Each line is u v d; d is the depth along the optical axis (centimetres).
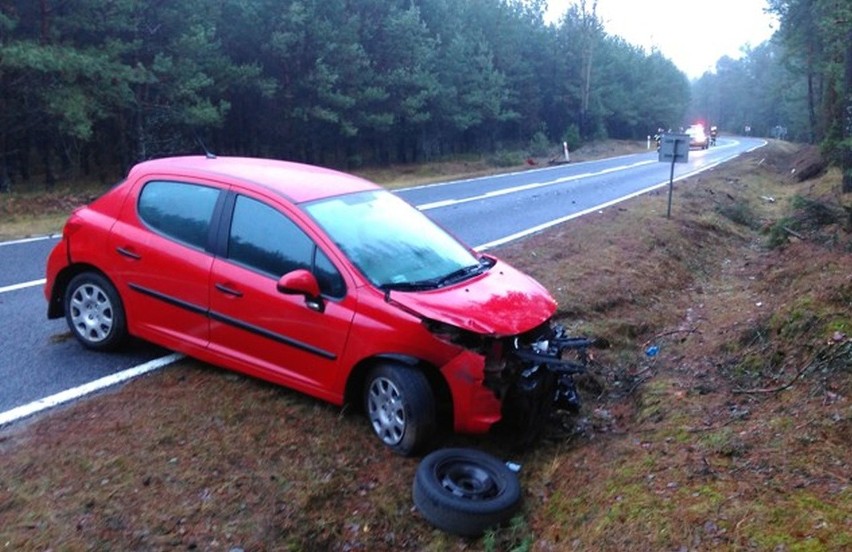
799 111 6581
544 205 1708
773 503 366
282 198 519
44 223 1370
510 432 523
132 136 2303
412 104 3331
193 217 549
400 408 467
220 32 2564
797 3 3278
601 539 371
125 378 548
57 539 357
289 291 473
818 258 995
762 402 531
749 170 2967
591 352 709
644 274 1019
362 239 517
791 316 667
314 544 394
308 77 2784
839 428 445
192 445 455
